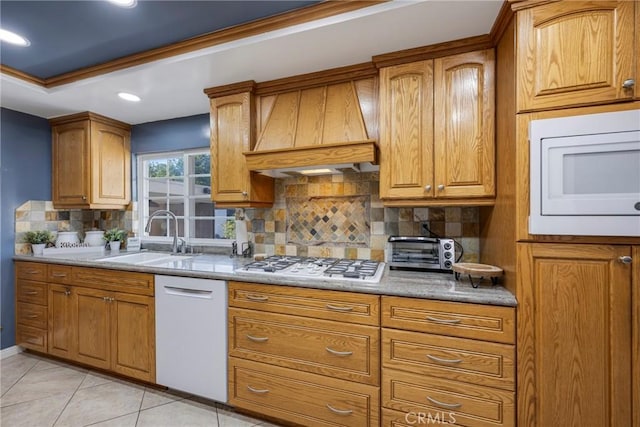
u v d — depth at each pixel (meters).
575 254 1.23
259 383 1.77
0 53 1.95
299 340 1.68
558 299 1.25
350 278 1.68
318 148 1.89
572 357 1.24
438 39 1.64
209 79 2.13
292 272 1.84
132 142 3.16
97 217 3.35
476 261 2.00
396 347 1.50
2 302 2.64
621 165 1.15
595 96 1.20
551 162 1.23
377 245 2.23
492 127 1.60
